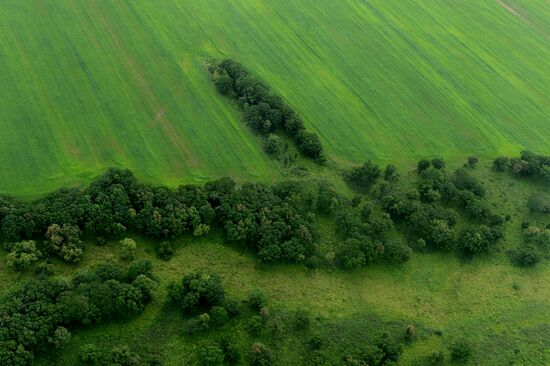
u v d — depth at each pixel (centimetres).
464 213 13600
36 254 10875
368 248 11969
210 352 9762
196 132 14300
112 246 11544
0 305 9650
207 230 11925
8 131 13412
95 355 9438
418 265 12369
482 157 15288
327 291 11525
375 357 10050
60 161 13025
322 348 10325
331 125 15312
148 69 15725
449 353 10712
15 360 8938
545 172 14550
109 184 12112
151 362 9644
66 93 14588
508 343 11119
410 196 13525
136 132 14000
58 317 9650
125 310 10244
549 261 12988
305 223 12219
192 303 10394
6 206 11369
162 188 12319
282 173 13762
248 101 15062
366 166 13800
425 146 15300
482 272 12494
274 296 11225
